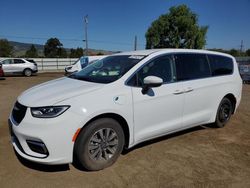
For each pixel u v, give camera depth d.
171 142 4.48
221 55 5.20
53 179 3.16
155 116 3.85
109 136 3.41
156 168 3.50
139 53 4.25
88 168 3.30
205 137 4.80
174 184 3.12
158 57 4.06
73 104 3.07
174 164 3.64
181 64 4.33
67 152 3.06
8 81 16.16
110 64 4.17
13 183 3.05
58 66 32.81
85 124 3.16
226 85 5.10
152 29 34.06
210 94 4.74
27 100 3.27
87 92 3.26
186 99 4.26
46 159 3.03
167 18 33.44
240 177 3.32
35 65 22.11
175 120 4.17
